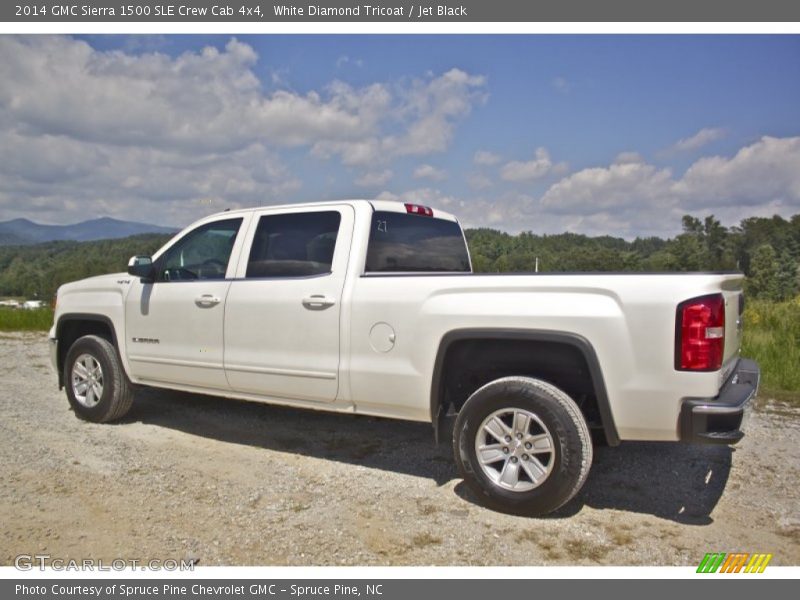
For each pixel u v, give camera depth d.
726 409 3.17
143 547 3.23
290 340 4.43
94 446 4.89
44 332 13.59
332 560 3.11
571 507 3.76
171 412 5.96
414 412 4.02
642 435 3.41
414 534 3.39
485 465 3.70
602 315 3.40
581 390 3.77
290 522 3.53
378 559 3.12
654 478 4.23
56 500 3.80
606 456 4.67
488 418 3.68
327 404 4.39
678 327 3.25
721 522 3.56
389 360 4.03
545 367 3.79
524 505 3.54
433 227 5.25
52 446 4.87
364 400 4.18
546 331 3.53
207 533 3.39
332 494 3.95
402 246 4.78
